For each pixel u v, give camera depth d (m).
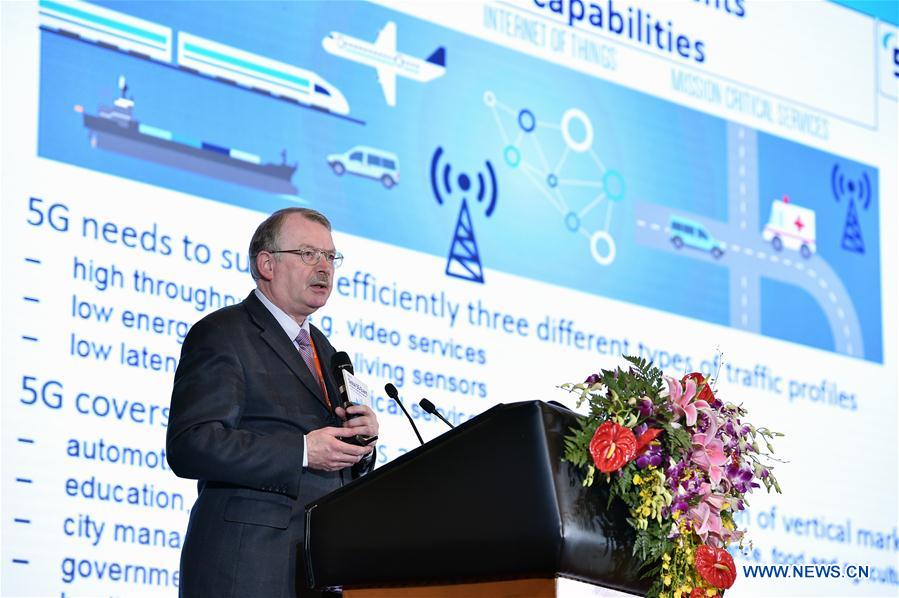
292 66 4.98
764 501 5.81
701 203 6.13
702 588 2.72
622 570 2.62
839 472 6.17
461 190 5.34
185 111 4.66
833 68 6.87
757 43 6.59
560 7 5.90
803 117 6.67
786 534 5.85
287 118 4.92
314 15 5.09
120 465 4.23
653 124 6.07
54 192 4.30
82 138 4.41
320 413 3.33
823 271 6.48
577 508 2.51
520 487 2.50
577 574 2.50
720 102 6.35
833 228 6.60
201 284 4.55
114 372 4.28
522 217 5.50
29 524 4.04
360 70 5.18
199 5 4.79
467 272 5.25
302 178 4.91
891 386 6.55
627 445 2.56
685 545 2.71
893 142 7.00
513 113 5.61
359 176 5.06
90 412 4.21
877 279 6.70
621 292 5.73
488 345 5.23
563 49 5.86
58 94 4.39
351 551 2.68
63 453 4.13
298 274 3.50
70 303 4.25
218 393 3.18
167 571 4.25
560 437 2.56
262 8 4.95
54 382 4.16
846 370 6.39
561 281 5.54
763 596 5.66
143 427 4.30
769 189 6.41
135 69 4.58
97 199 4.38
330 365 3.54
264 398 3.26
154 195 4.51
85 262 4.31
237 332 3.33
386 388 3.60
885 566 6.20
